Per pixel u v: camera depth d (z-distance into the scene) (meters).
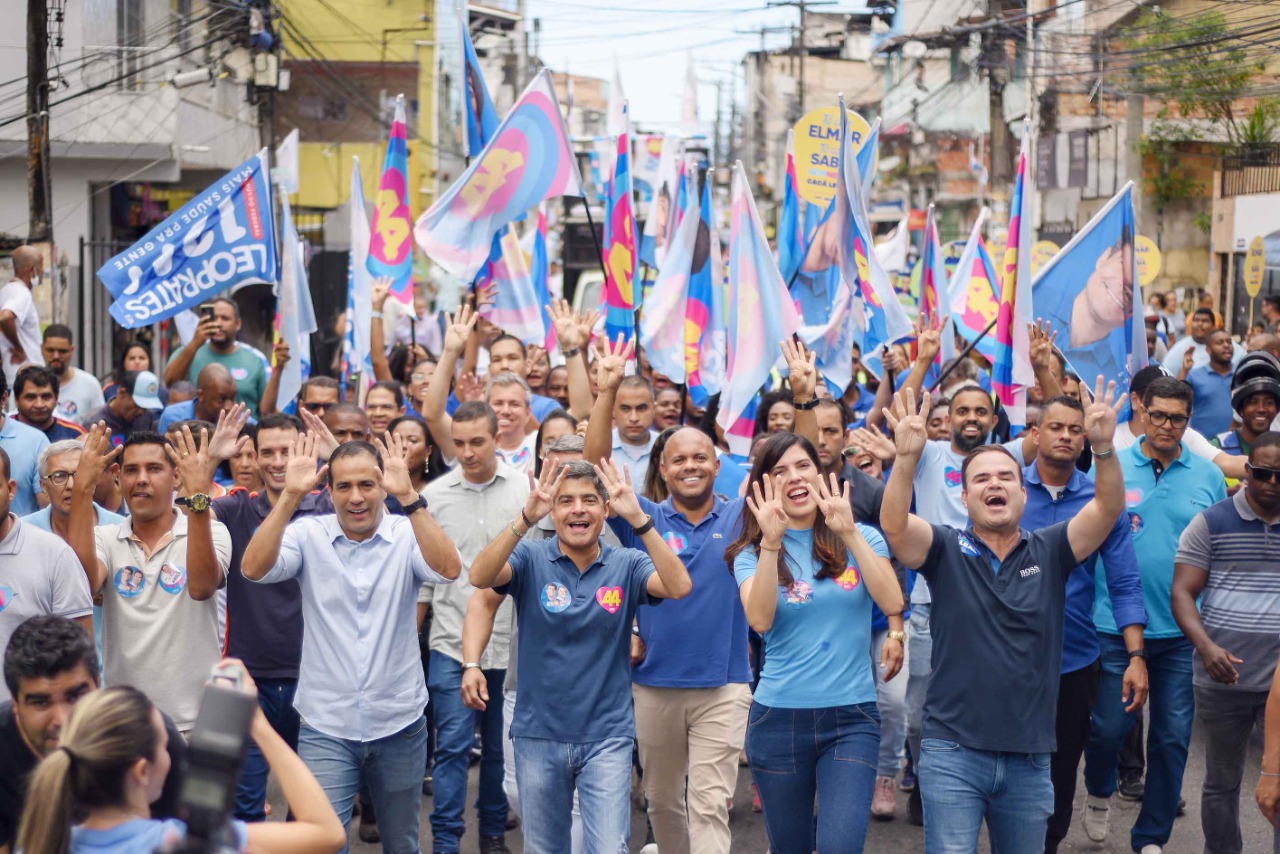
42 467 6.29
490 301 10.52
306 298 10.84
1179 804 7.22
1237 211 25.06
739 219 8.54
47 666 3.68
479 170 9.48
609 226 9.78
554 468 5.43
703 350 9.93
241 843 3.18
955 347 12.43
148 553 5.73
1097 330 7.95
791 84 53.09
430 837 7.11
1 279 16.86
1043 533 5.23
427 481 8.12
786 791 5.43
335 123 36.59
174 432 5.66
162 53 21.92
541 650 5.38
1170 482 6.74
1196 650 6.07
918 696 7.24
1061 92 28.31
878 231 43.47
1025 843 5.12
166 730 3.18
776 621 5.43
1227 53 23.61
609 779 5.27
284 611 6.32
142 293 9.62
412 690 5.57
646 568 5.48
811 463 5.54
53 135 20.41
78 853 2.96
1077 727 6.21
